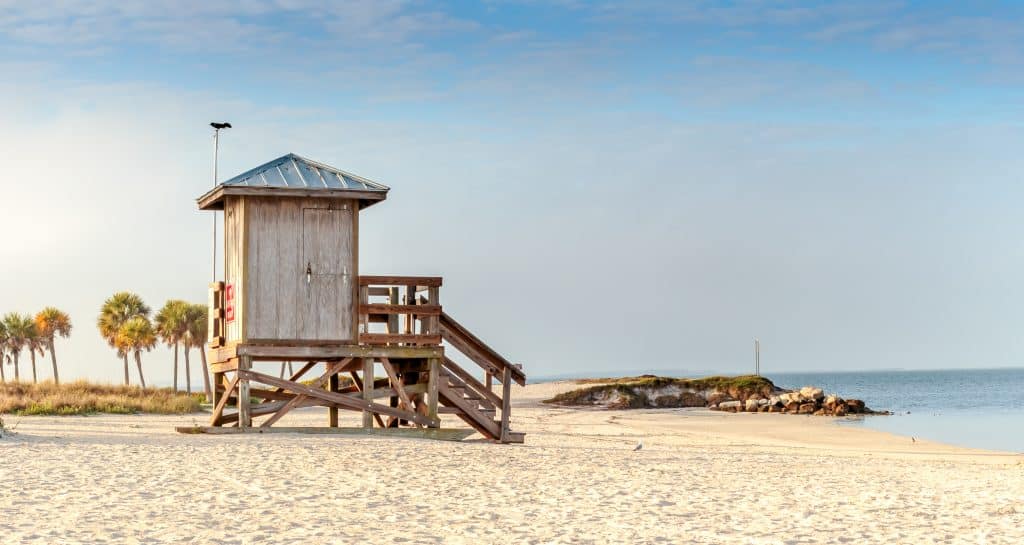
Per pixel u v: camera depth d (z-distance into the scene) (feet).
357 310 65.87
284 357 65.36
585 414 176.35
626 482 48.70
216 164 97.40
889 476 58.54
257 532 32.91
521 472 51.03
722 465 61.82
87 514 34.91
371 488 43.29
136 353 202.49
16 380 130.00
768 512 40.09
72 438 59.82
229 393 67.00
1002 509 41.63
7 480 41.42
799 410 202.18
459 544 32.04
